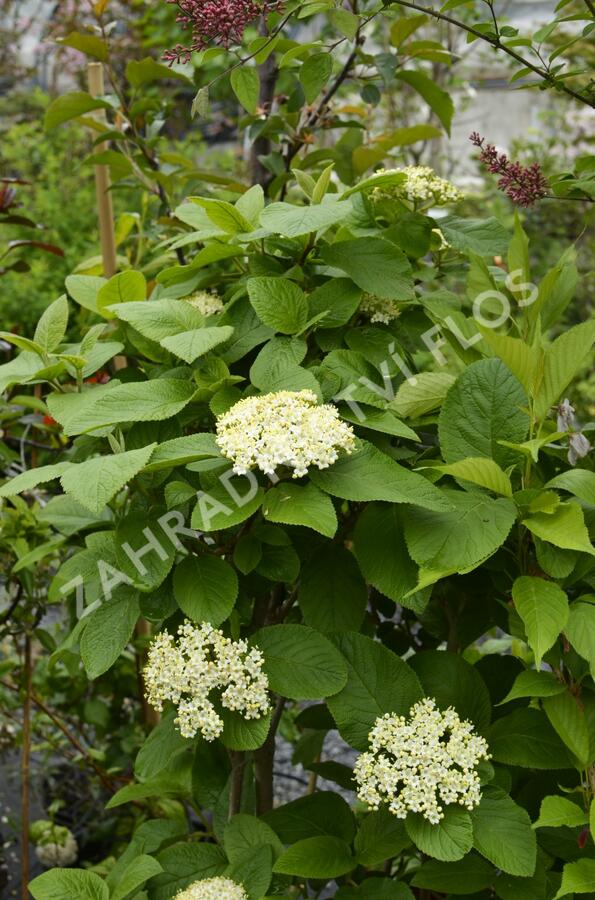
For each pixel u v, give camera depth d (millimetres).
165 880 761
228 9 756
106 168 1106
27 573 1002
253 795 812
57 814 1207
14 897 1091
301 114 1083
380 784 654
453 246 826
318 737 973
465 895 727
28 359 767
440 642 922
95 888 729
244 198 797
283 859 689
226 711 676
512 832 646
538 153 2789
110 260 1075
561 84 820
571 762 683
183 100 3125
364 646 705
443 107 1062
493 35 802
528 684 660
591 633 641
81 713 1208
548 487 680
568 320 2443
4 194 1090
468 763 650
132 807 1142
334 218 685
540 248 2605
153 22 2857
